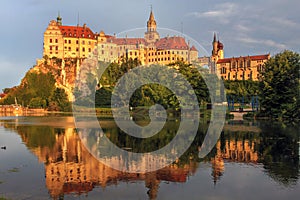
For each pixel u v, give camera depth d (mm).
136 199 24562
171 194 25672
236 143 51219
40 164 35875
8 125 87688
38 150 45062
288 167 34344
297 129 71125
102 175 31078
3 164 35750
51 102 179000
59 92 183500
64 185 27797
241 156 40281
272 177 30375
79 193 25750
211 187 27359
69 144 50531
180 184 28250
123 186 27656
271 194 25719
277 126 78250
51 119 113562
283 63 98312
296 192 26188
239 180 29422
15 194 25344
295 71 97375
